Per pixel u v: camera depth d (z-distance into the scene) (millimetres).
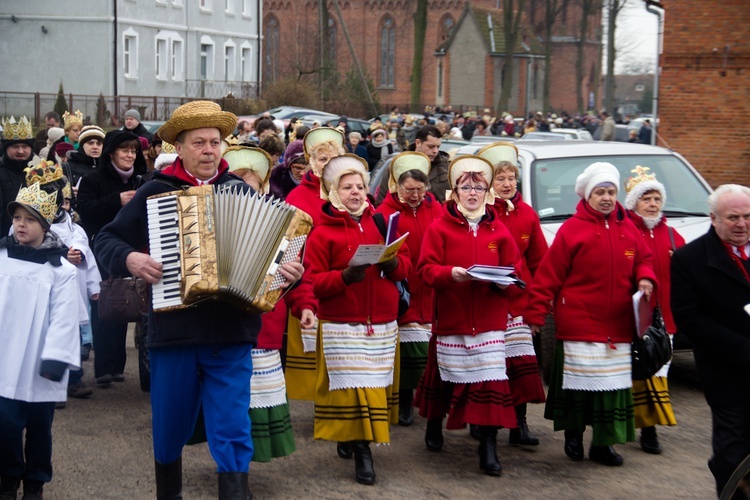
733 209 5277
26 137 8852
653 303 6805
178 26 52625
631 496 6219
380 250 6273
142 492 6199
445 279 6535
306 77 56281
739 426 5250
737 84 20094
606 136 33375
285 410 6418
